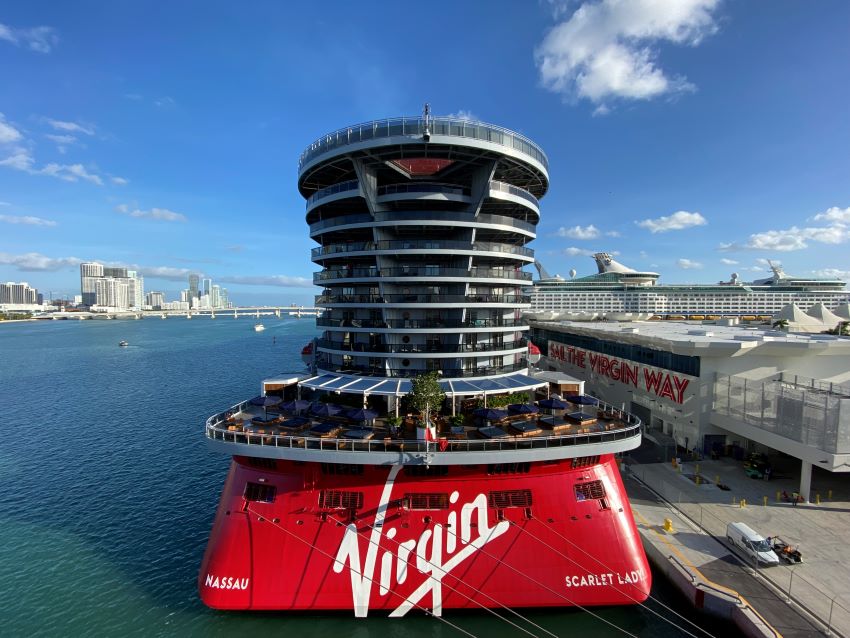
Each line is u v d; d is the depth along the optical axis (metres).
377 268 36.88
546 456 25.94
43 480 46.00
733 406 43.50
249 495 26.97
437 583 25.20
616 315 91.12
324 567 25.28
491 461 25.41
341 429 29.73
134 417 69.94
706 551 29.20
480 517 25.92
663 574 28.61
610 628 24.91
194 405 77.38
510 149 34.97
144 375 106.31
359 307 37.47
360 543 25.45
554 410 32.03
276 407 33.78
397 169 37.22
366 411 30.77
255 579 25.20
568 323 80.62
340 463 26.42
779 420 38.25
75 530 36.19
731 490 37.88
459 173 39.06
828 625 22.72
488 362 39.28
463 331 36.25
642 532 31.52
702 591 25.08
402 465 25.97
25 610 26.75
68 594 28.19
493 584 25.23
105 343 179.50
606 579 25.67
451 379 35.91
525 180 42.47
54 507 40.12
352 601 25.11
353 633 24.55
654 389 52.88
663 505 35.41
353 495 26.33
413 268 37.19
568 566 25.59
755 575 26.70
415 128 32.78
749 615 23.16
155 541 34.53
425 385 29.81
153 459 51.81
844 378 45.28
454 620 25.23
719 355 44.50
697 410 45.47
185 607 26.88
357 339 39.62
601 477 27.81
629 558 26.25
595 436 27.14
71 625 25.52
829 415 33.91
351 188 36.16
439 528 25.70
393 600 25.09
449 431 29.77
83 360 132.00
